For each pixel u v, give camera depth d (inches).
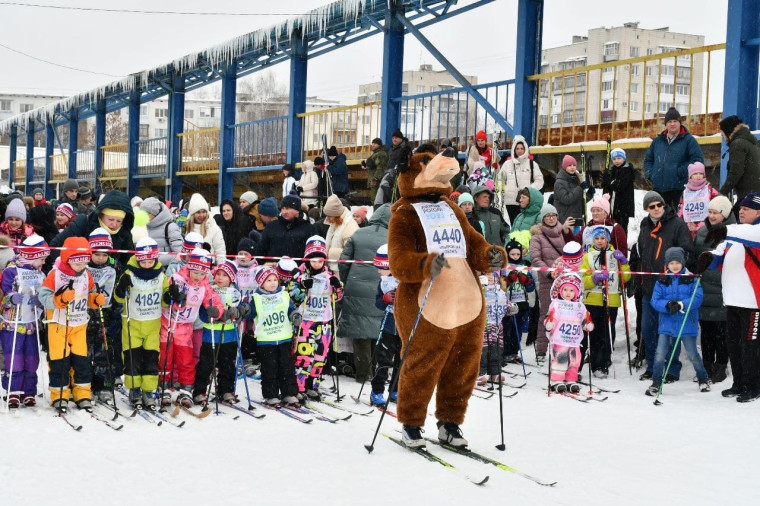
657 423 231.6
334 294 273.0
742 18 357.7
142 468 178.5
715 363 292.8
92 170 1061.8
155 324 243.1
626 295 324.2
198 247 255.8
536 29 466.3
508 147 488.1
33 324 243.1
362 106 583.2
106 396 250.7
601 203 322.7
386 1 538.0
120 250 249.3
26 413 234.2
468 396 201.0
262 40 665.0
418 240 196.9
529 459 190.4
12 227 317.1
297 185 487.5
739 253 261.3
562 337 281.4
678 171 337.4
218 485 166.1
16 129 1418.6
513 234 358.6
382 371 256.5
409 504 154.0
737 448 202.7
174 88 834.8
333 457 188.7
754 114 364.2
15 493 160.2
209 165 782.5
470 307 194.9
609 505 155.9
